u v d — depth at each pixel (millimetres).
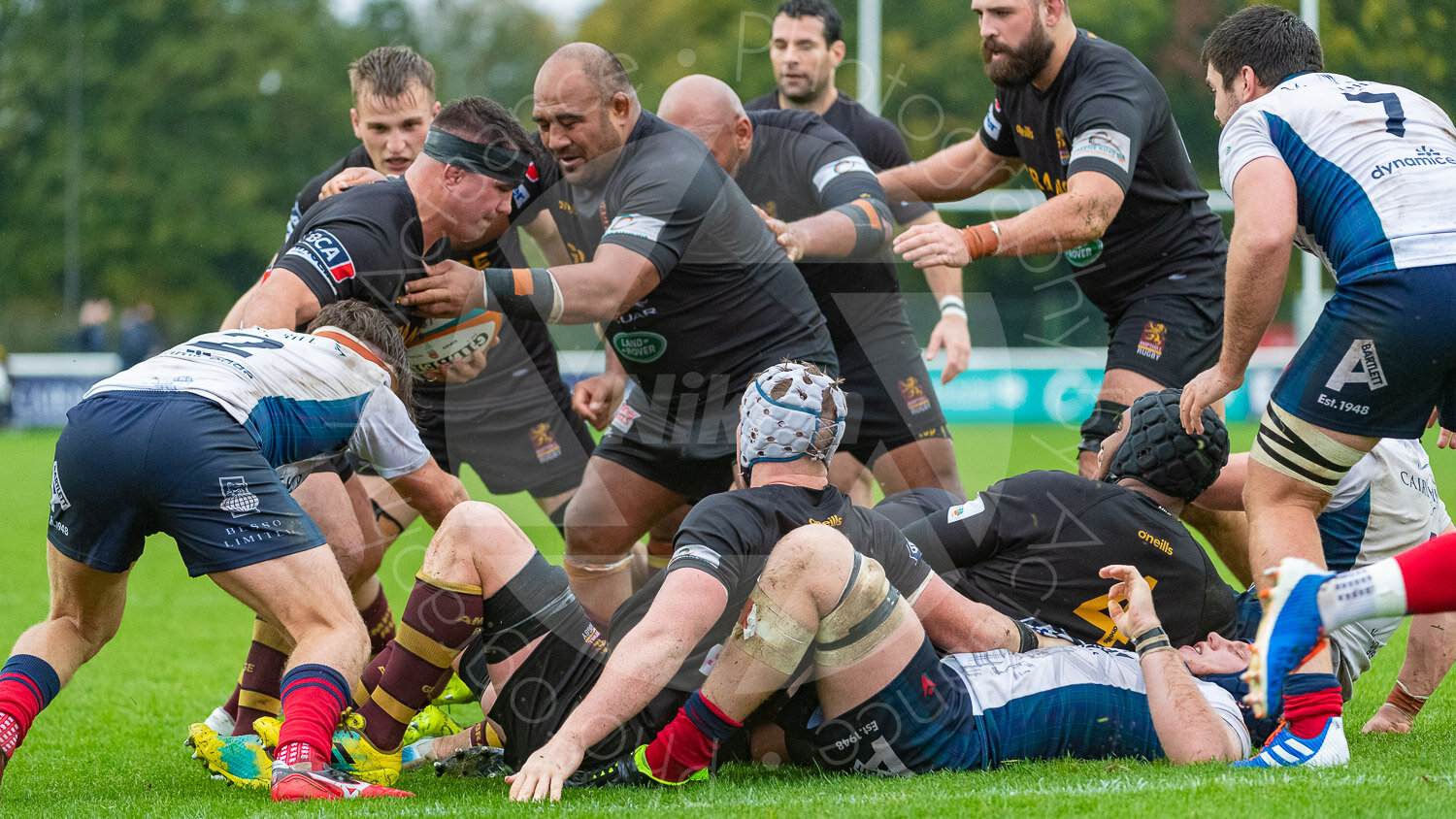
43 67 106562
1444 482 35094
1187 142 68750
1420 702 11992
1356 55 48594
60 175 105438
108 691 15695
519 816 8852
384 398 10875
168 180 106062
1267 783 9203
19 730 9922
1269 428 11094
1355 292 10570
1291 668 8969
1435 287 10297
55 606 10453
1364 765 9953
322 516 12969
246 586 9938
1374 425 10688
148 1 107750
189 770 11508
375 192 11883
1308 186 11062
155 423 9766
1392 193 10609
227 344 10461
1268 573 9203
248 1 111125
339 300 11500
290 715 9773
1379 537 11906
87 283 105500
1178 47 69312
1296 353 11031
